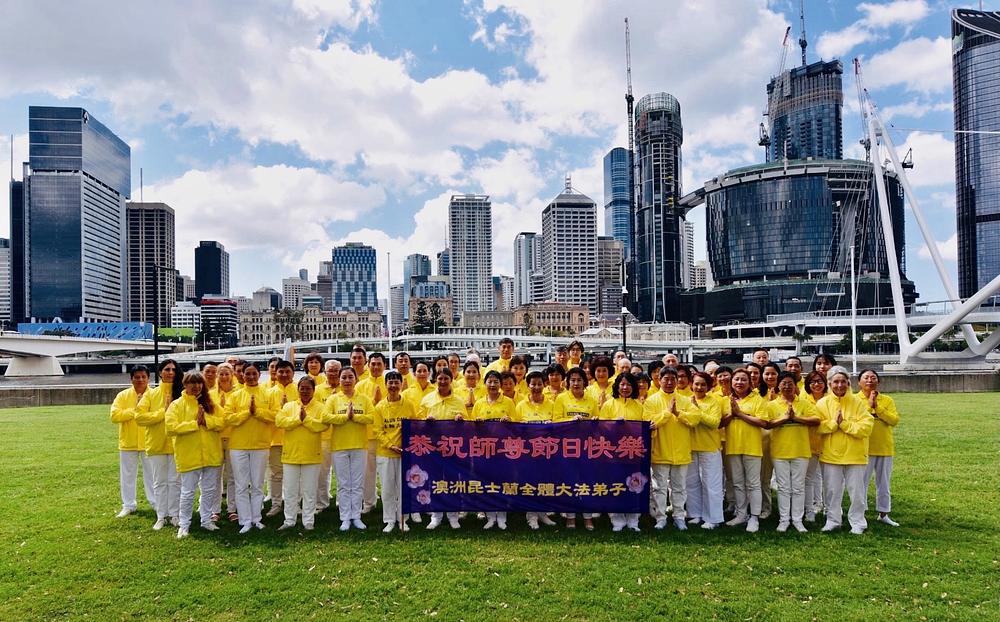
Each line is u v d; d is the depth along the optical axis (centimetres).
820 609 575
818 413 809
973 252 12319
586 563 688
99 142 17162
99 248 17050
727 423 834
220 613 582
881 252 15688
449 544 755
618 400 847
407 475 820
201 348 14412
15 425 1850
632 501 811
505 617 566
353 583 639
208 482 824
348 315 17412
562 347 1142
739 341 11619
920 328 9994
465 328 16212
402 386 858
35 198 15650
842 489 797
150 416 823
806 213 15988
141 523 852
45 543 767
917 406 2155
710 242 18275
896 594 603
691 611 575
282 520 871
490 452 822
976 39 12081
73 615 581
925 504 903
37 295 15625
